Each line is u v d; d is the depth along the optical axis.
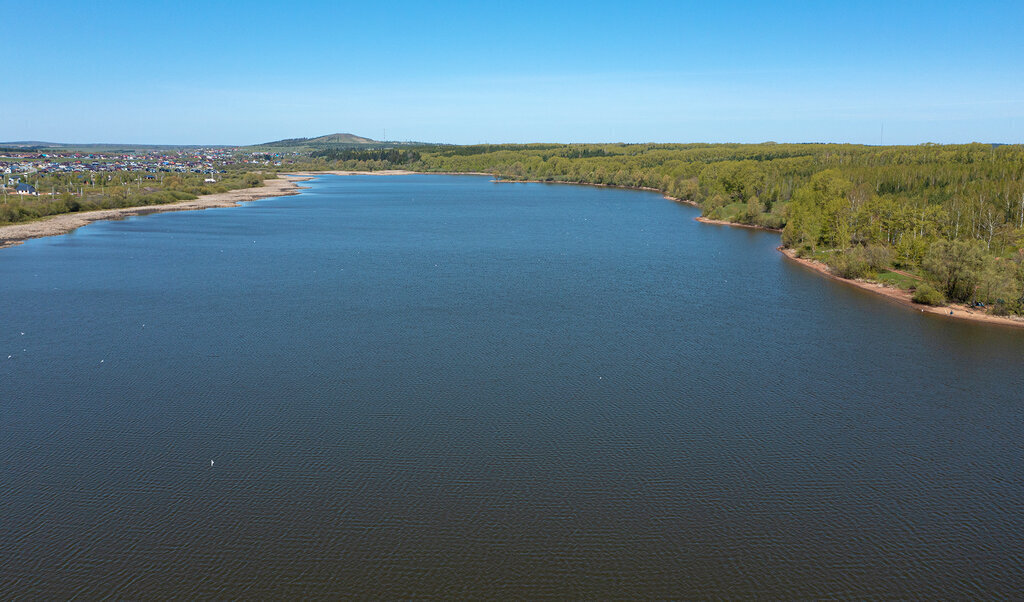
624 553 41.00
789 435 55.22
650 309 92.25
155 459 50.31
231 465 49.69
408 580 38.56
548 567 39.75
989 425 57.28
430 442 53.31
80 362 68.69
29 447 51.66
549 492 47.00
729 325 85.12
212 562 39.75
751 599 37.50
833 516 44.59
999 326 86.38
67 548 40.75
